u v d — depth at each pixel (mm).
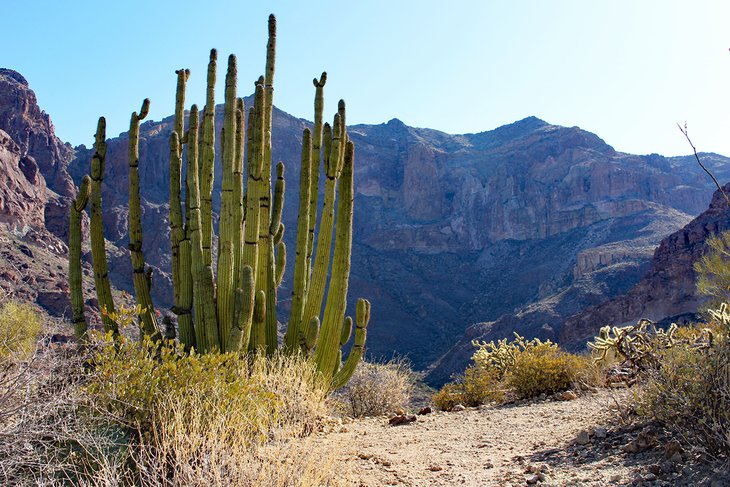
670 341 8789
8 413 4230
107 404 5520
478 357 14195
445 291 161750
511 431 8375
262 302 10305
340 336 11258
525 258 165500
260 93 11031
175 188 10969
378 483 5648
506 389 13500
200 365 6352
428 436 8555
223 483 4184
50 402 4453
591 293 104750
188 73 11430
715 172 178125
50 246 72375
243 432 5043
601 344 11578
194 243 10289
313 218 12102
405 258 174375
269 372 8484
